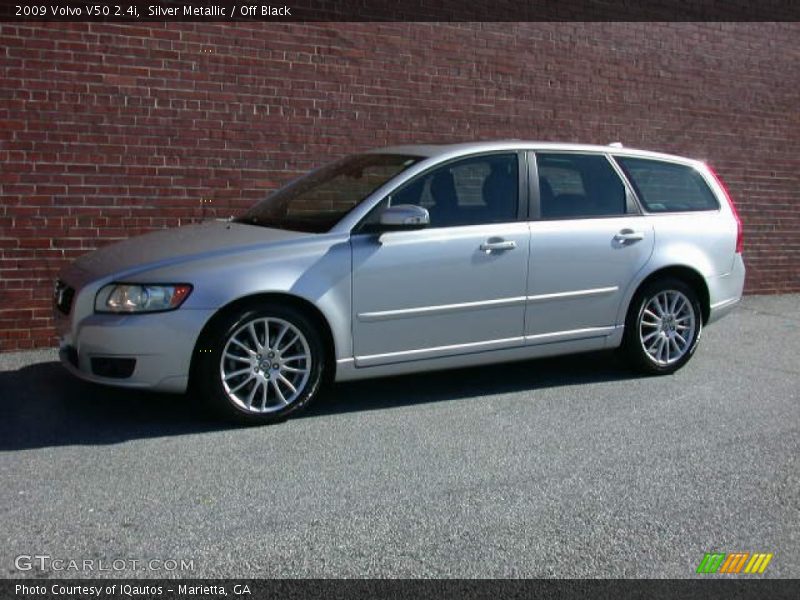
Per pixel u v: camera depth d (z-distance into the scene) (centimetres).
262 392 576
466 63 941
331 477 494
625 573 395
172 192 799
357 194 622
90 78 759
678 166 736
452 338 626
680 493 482
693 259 714
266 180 841
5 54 729
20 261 748
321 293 579
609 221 679
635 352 702
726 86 1113
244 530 427
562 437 569
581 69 1016
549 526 438
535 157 667
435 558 404
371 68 887
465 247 621
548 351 666
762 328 931
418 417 604
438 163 632
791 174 1169
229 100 817
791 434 583
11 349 752
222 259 564
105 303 554
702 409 635
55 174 753
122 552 403
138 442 543
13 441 542
